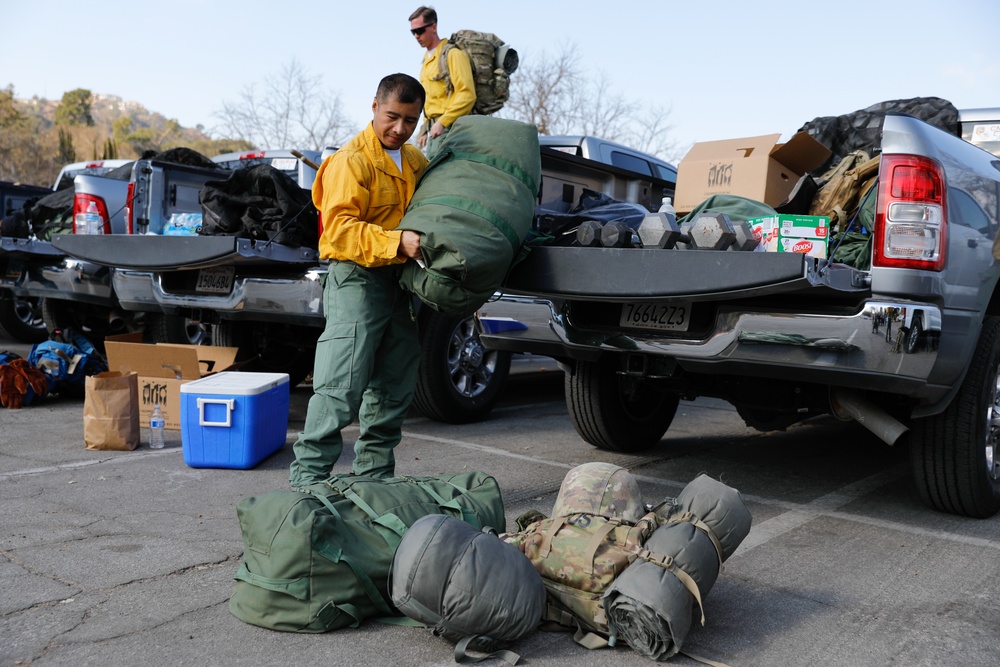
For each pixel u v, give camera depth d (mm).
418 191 3287
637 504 2715
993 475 3789
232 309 5309
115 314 7523
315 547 2463
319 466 3314
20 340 9203
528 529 2736
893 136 3311
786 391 3863
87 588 2773
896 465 4898
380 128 3260
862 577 3080
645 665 2361
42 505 3674
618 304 3855
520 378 8500
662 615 2275
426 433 5457
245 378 4711
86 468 4340
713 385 4125
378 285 3336
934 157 3314
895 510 3961
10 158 46344
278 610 2475
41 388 6055
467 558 2312
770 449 5332
